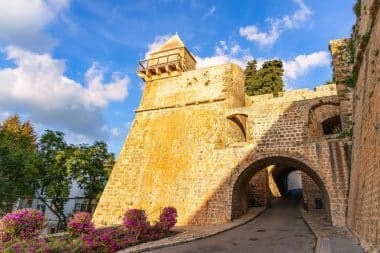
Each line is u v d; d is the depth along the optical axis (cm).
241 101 2894
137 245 1356
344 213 1727
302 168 2212
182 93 2806
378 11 1094
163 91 2927
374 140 997
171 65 2919
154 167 2514
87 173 3044
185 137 2536
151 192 2405
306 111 2103
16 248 1090
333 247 1042
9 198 2755
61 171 2792
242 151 2214
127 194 2481
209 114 2542
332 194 1802
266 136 2177
